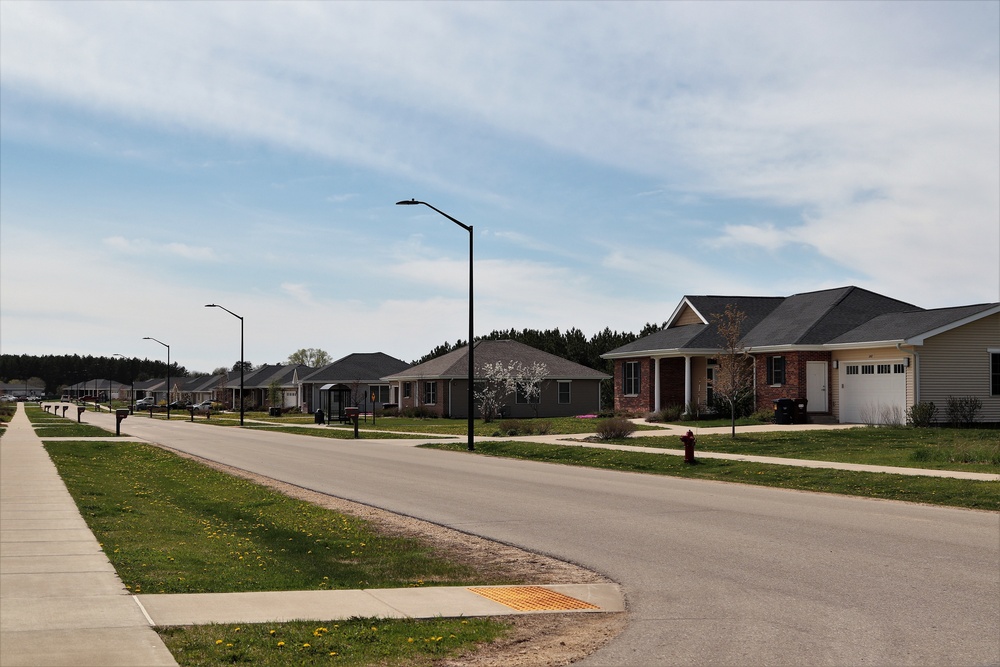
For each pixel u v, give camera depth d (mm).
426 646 7230
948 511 15258
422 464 25781
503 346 62938
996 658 6930
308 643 7133
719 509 15648
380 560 11383
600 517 14836
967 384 33875
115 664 6414
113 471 23797
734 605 8766
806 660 6922
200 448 33812
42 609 8023
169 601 8453
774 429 32625
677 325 47844
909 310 39000
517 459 27641
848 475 19688
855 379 36250
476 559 11438
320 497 18047
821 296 42312
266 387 100812
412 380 63094
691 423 37688
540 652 7207
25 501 16047
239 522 14797
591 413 58375
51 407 125188
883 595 9078
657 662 6910
